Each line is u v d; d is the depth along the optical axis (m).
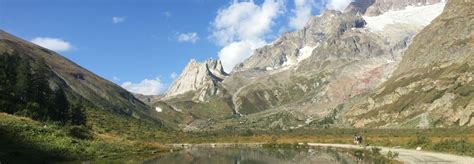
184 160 98.69
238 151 138.25
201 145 188.62
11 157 70.75
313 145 168.12
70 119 148.88
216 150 144.50
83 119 158.38
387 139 160.75
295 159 102.62
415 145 123.44
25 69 138.25
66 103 150.00
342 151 128.75
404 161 82.12
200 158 106.31
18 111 115.56
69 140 93.69
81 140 100.75
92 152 92.88
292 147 159.88
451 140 112.00
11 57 157.88
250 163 93.19
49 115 133.62
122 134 181.38
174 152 126.56
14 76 139.25
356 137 164.75
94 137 113.94
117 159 90.62
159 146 141.25
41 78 143.00
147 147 126.56
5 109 112.81
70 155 85.31
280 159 103.12
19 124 90.38
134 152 108.50
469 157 85.94
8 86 127.94
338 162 91.12
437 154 96.38
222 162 95.62
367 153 109.56
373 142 157.38
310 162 93.81
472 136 163.38
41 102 138.00
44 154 79.94
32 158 74.81
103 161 84.25
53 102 142.88
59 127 105.31
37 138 87.00
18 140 81.69
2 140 78.88
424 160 82.31
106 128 184.88
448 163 75.38
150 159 96.38
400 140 149.50
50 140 88.69
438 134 199.62
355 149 128.88
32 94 134.50
